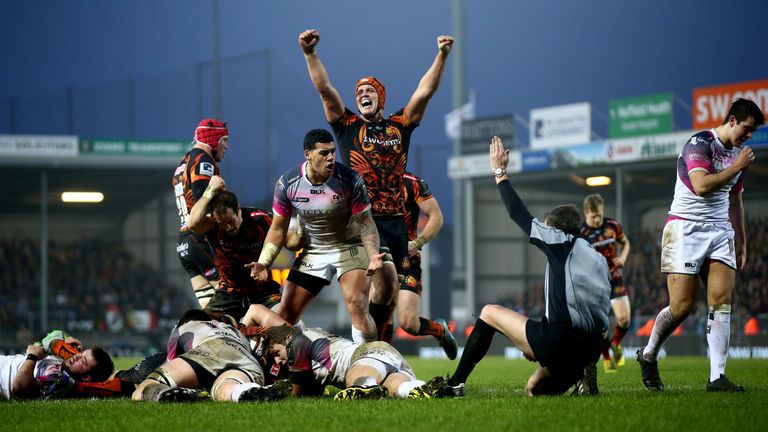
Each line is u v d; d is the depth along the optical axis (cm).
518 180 5722
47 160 6275
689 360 3369
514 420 998
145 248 7794
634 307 5366
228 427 980
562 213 1292
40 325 6031
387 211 1686
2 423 1080
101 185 7150
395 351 1300
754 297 5047
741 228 1502
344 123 1686
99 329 6172
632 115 5091
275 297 1677
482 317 1312
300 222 1593
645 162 5044
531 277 6131
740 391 1373
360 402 1177
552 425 962
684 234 1435
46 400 1407
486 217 6091
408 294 1878
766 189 5900
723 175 1366
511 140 5491
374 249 1525
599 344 1270
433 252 8438
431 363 3462
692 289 1441
